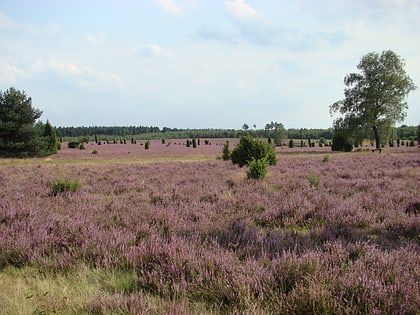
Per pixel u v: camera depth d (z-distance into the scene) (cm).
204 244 483
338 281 345
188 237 509
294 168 2020
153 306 320
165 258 427
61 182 1085
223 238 524
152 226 589
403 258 412
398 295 321
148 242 484
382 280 348
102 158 4475
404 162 2380
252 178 1343
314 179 1188
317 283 337
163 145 10381
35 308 326
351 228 588
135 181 1409
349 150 5894
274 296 333
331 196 902
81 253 466
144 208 770
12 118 4672
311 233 556
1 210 717
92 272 420
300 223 664
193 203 828
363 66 5941
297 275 368
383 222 634
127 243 493
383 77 5788
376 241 518
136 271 423
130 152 6388
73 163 3403
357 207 757
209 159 3959
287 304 313
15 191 1067
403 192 968
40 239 509
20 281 400
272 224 670
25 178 1576
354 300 323
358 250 445
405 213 721
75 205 825
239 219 650
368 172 1647
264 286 350
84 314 319
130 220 641
